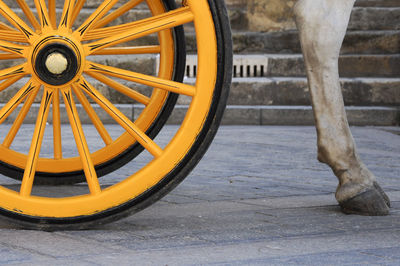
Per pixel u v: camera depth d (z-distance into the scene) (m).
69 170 3.13
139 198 2.28
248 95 6.85
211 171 3.77
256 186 3.31
